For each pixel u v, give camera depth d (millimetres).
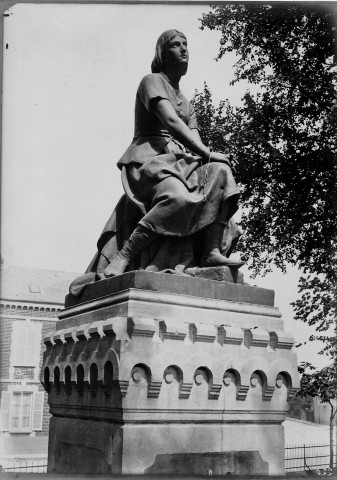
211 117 10859
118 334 3730
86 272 4918
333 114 10195
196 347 3893
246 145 10555
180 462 3744
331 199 10195
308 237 10398
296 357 4285
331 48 9891
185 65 4828
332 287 10102
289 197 10469
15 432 17219
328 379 9125
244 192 10695
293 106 10469
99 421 3965
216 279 4266
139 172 4480
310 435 7992
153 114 4648
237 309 4191
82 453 4098
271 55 10289
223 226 4414
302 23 9797
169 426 3760
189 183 4340
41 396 18891
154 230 4223
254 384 4098
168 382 3777
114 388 3729
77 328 4375
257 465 4023
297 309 10156
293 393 4254
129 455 3602
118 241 4730
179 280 4059
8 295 20047
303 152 10375
